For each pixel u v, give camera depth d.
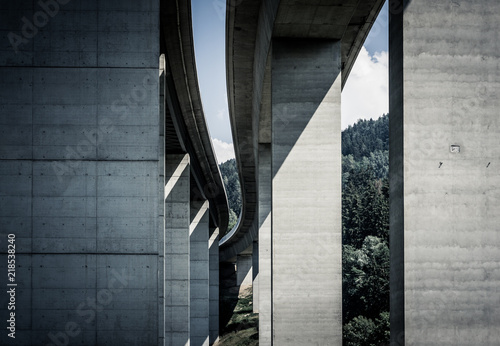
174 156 40.88
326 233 21.11
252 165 50.34
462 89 13.71
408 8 13.73
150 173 17.20
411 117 13.66
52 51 17.42
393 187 14.27
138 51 17.44
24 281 16.97
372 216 83.31
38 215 17.09
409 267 13.55
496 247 13.58
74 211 17.11
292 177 21.14
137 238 17.06
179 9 24.98
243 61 29.27
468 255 13.58
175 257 40.25
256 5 23.78
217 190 59.50
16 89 17.31
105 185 17.14
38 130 17.25
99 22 17.47
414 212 13.59
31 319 16.92
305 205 21.16
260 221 38.69
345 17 19.56
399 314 13.84
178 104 34.59
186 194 40.69
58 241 17.06
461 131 13.67
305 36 21.12
